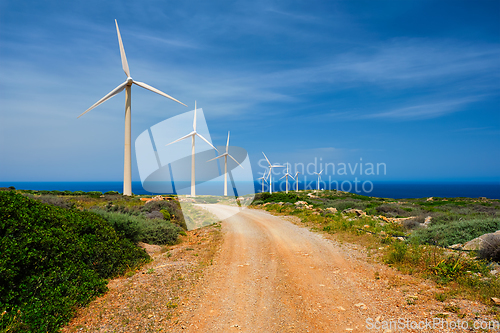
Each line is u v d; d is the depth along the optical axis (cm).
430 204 3847
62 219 958
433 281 848
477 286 757
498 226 1298
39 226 823
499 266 906
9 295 602
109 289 825
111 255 983
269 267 1069
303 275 966
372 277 921
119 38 3531
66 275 747
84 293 734
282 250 1345
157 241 1458
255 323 621
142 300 744
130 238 1295
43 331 557
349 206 3209
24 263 670
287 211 3055
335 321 624
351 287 837
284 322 625
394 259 1067
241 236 1709
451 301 695
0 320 544
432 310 652
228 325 612
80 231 992
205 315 661
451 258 966
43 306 625
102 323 618
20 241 715
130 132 3616
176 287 848
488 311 627
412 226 1789
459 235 1305
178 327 603
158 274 973
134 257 1112
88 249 910
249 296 779
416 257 1036
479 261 937
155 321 629
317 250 1327
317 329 590
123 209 1948
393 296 752
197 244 1506
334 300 743
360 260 1131
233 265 1098
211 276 959
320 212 2766
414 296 739
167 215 2030
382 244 1368
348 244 1427
